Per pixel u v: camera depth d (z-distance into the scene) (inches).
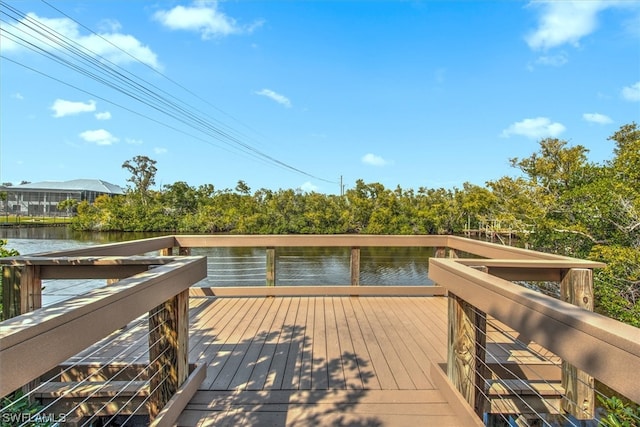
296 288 156.6
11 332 27.2
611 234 329.1
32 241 800.9
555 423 89.9
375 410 70.9
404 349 102.0
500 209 628.7
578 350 33.8
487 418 95.7
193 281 73.2
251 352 99.3
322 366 90.5
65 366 83.7
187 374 74.1
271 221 872.9
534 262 80.6
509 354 96.2
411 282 335.0
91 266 82.3
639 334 29.1
